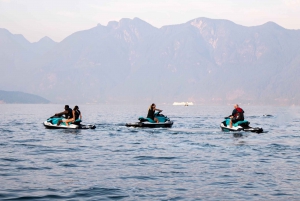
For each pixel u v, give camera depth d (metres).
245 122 37.97
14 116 80.44
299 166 19.34
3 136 33.47
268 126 49.78
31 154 22.97
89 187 15.12
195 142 29.17
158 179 16.50
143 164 19.88
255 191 14.69
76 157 21.97
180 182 16.00
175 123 53.91
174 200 13.61
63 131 37.94
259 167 19.11
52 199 13.59
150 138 32.00
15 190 14.61
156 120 42.19
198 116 84.31
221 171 18.14
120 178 16.64
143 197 13.91
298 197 13.92
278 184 15.69
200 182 16.02
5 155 22.48
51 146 26.69
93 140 30.44
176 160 21.08
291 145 27.36
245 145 27.38
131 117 75.75
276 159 21.39
